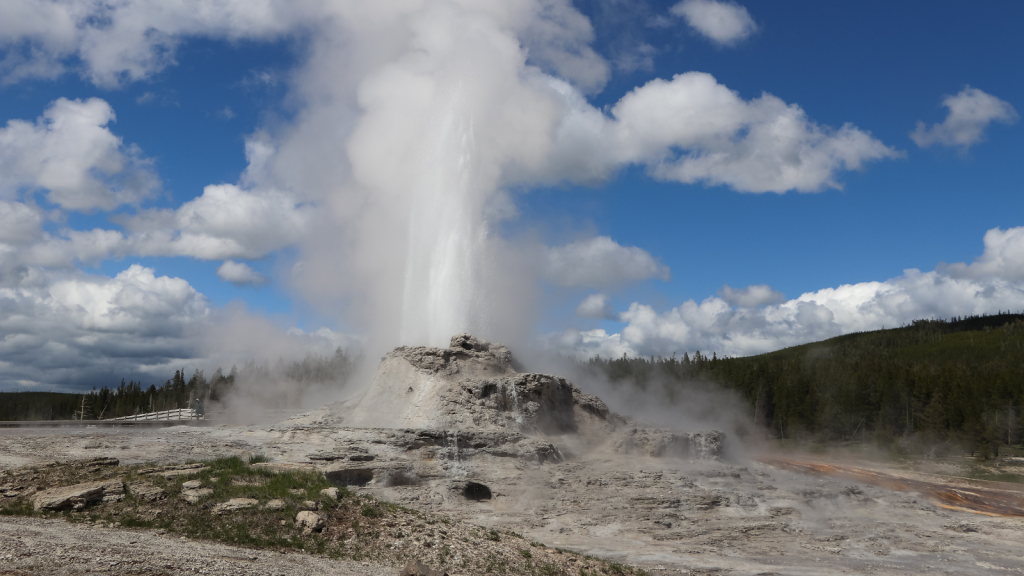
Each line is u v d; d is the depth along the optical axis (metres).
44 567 14.73
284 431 39.72
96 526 20.05
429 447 37.16
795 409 110.38
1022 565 28.80
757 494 37.44
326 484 26.19
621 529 30.33
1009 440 95.31
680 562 25.95
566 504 33.16
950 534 34.03
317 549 20.47
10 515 20.61
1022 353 164.38
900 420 104.75
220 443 36.91
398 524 23.31
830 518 35.62
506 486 34.66
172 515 21.42
